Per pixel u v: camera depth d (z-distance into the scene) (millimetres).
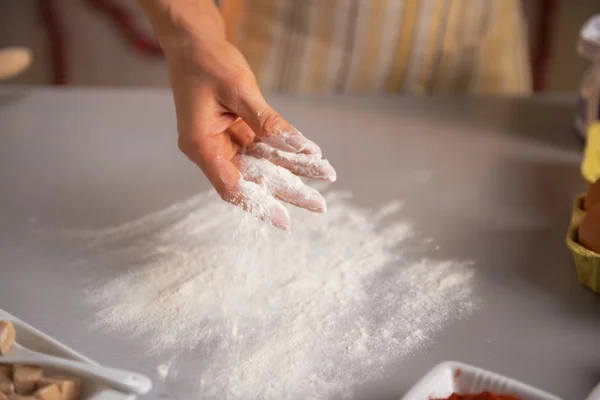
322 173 660
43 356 582
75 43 1875
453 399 543
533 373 601
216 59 678
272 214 646
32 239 746
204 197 814
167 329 640
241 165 675
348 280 694
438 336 635
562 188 835
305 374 601
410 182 844
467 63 1041
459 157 894
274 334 635
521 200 814
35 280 691
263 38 1031
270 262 716
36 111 979
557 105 1013
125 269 707
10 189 821
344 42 1011
